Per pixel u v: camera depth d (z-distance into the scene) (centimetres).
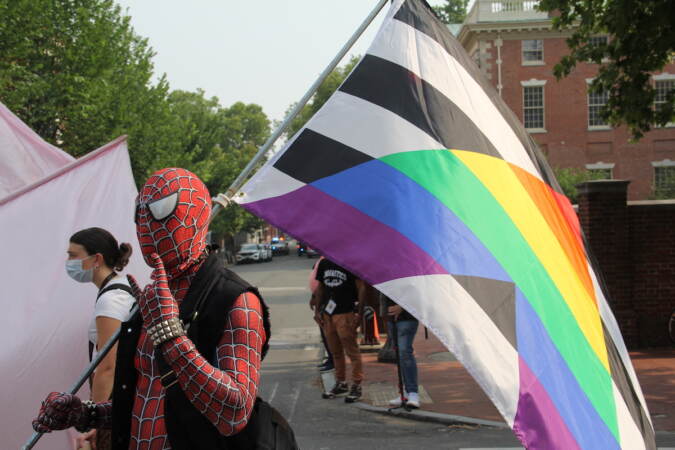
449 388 873
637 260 1190
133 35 2566
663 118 1159
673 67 3672
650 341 1186
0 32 1620
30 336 380
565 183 3569
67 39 1958
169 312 172
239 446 190
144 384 195
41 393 379
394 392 858
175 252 190
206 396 168
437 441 643
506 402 218
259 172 242
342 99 261
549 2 1178
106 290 328
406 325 759
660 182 3844
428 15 299
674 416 712
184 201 190
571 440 225
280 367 1077
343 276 817
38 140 452
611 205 1184
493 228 258
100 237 344
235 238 9625
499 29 3897
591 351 263
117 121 2217
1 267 380
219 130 4859
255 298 190
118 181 433
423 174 255
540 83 3922
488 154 281
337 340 841
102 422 227
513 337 233
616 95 1182
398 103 268
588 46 1174
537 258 267
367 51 276
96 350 350
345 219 238
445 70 288
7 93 1642
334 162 248
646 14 1073
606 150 3919
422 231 241
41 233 394
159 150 2667
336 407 798
